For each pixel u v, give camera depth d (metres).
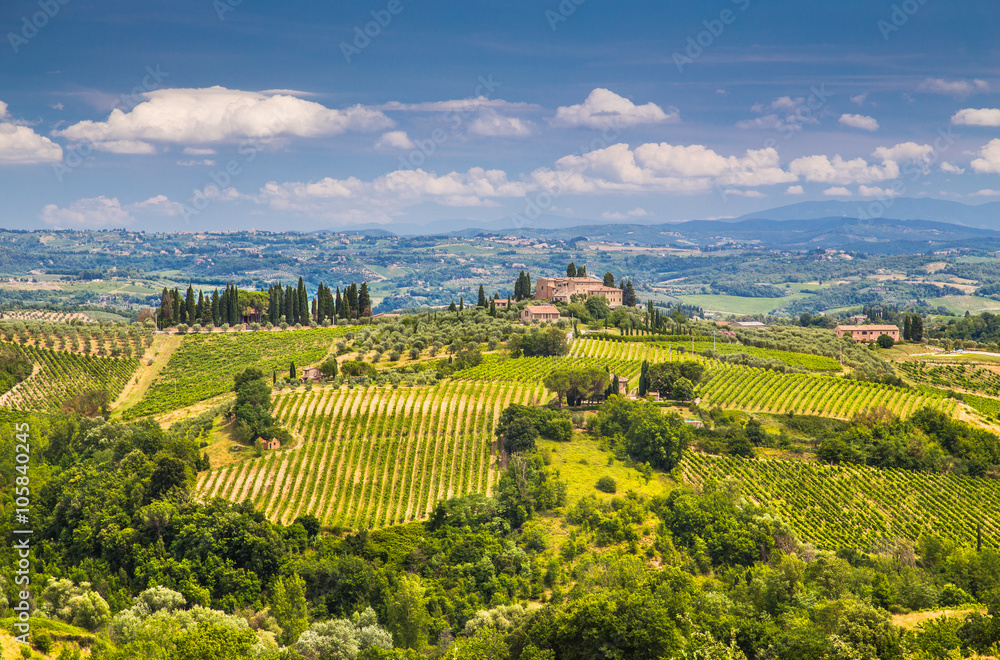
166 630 85.75
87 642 85.44
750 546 113.69
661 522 121.19
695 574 110.00
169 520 114.75
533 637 85.44
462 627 97.69
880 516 137.00
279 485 139.75
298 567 108.12
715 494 127.69
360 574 106.31
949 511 140.88
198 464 142.75
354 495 137.50
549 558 111.50
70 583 95.81
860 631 81.69
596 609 83.94
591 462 144.12
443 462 146.62
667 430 147.75
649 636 80.81
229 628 85.62
